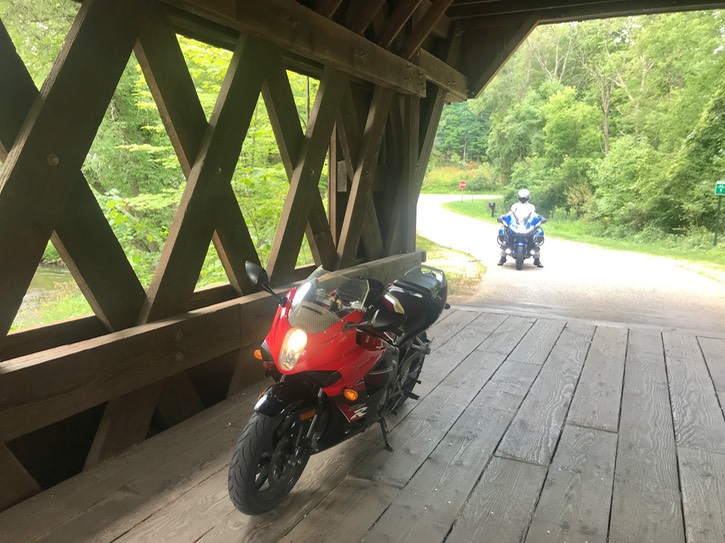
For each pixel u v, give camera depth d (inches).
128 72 258.7
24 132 88.2
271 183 273.6
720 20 887.7
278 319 95.5
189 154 123.2
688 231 664.4
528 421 128.9
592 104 1162.6
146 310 115.5
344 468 107.2
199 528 87.5
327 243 185.2
